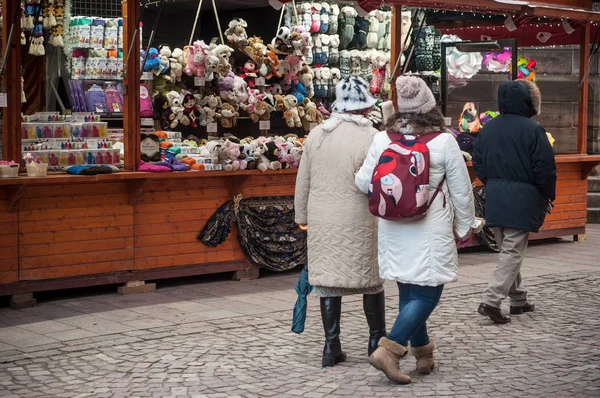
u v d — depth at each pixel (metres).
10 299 8.02
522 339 6.88
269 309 7.96
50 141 8.66
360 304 8.12
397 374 5.64
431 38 12.15
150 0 11.11
